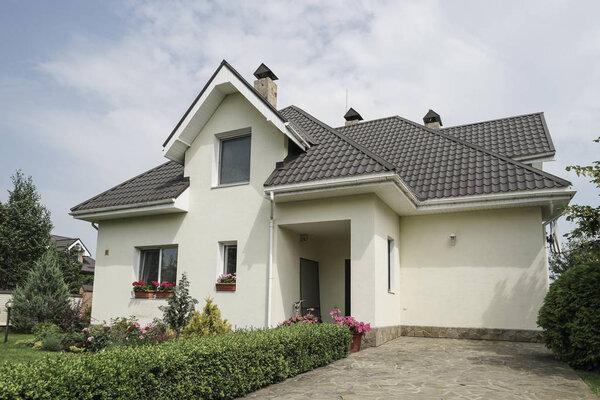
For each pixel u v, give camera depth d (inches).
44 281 676.1
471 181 497.7
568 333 331.6
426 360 357.4
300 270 522.9
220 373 240.2
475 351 401.1
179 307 453.4
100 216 577.0
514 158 571.8
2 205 986.1
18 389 152.7
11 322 647.1
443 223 521.0
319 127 565.0
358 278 438.3
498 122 689.6
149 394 200.4
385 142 649.6
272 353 282.8
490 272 489.7
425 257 522.9
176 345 238.7
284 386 276.8
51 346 444.5
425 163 559.5
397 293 513.7
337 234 539.2
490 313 483.5
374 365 339.9
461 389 261.9
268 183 466.3
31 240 1000.9
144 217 569.0
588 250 375.2
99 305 576.7
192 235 530.9
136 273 567.5
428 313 511.2
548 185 442.0
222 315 490.0
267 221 487.8
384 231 472.4
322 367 335.0
